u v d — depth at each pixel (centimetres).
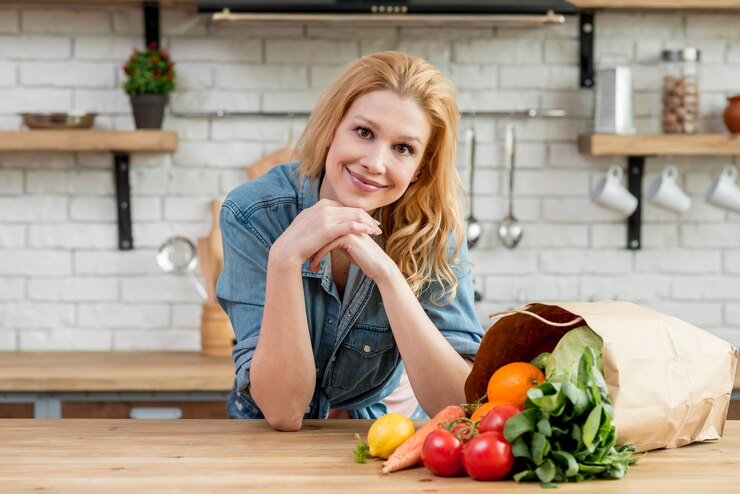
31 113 298
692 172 326
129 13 316
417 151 152
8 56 315
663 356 131
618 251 325
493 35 320
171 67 307
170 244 317
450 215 168
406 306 154
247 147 319
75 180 319
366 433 150
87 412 277
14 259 319
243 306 165
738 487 119
